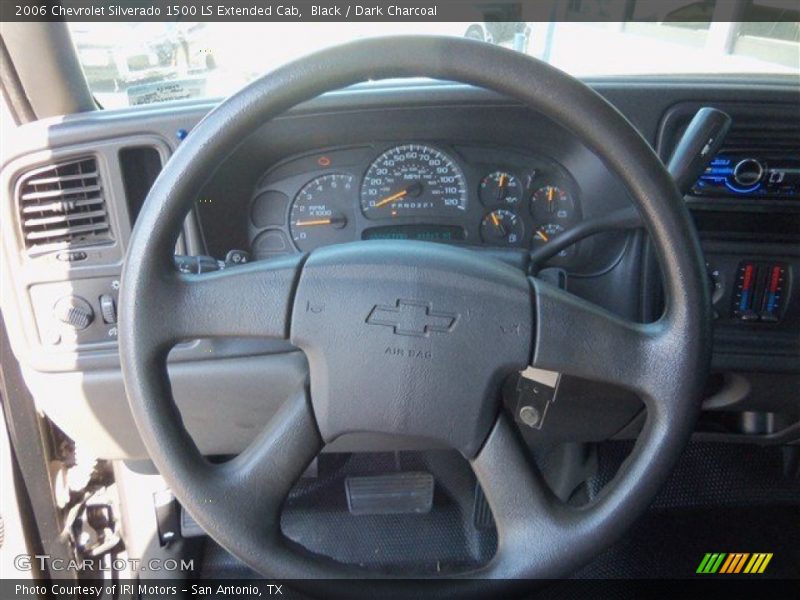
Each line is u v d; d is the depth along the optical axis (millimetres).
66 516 1425
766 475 1568
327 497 1583
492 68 725
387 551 1515
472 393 797
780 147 1232
